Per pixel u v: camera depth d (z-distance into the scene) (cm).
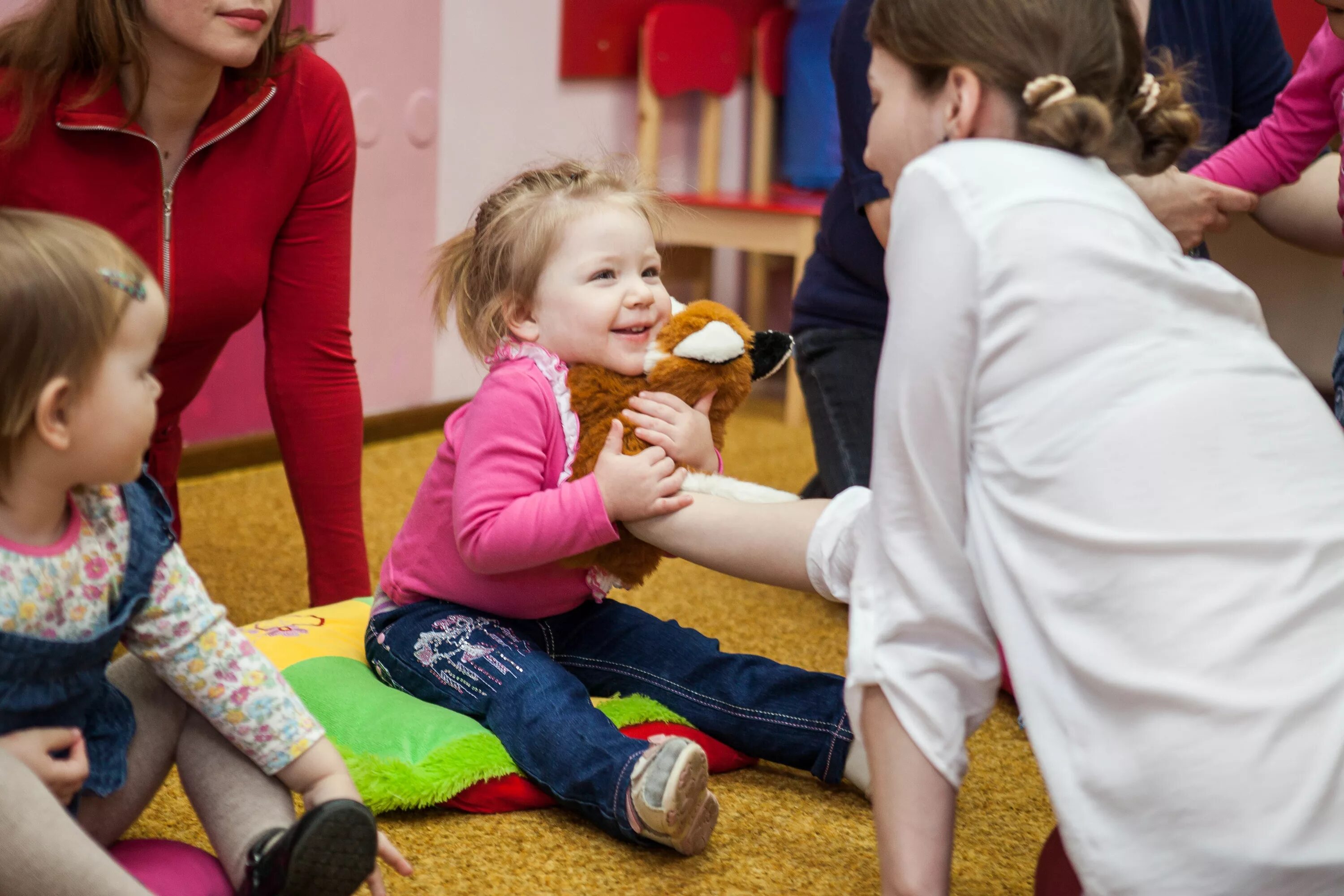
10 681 85
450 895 106
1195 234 151
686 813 110
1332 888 78
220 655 95
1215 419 84
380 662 134
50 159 135
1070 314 86
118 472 87
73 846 80
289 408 156
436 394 292
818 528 109
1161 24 174
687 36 319
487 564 122
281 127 148
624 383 126
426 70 269
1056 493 84
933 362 88
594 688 137
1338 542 83
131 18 130
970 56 93
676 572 201
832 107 338
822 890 110
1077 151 93
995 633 91
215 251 145
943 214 89
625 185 133
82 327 82
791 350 136
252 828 93
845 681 102
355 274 265
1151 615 81
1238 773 78
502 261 129
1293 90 166
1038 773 136
